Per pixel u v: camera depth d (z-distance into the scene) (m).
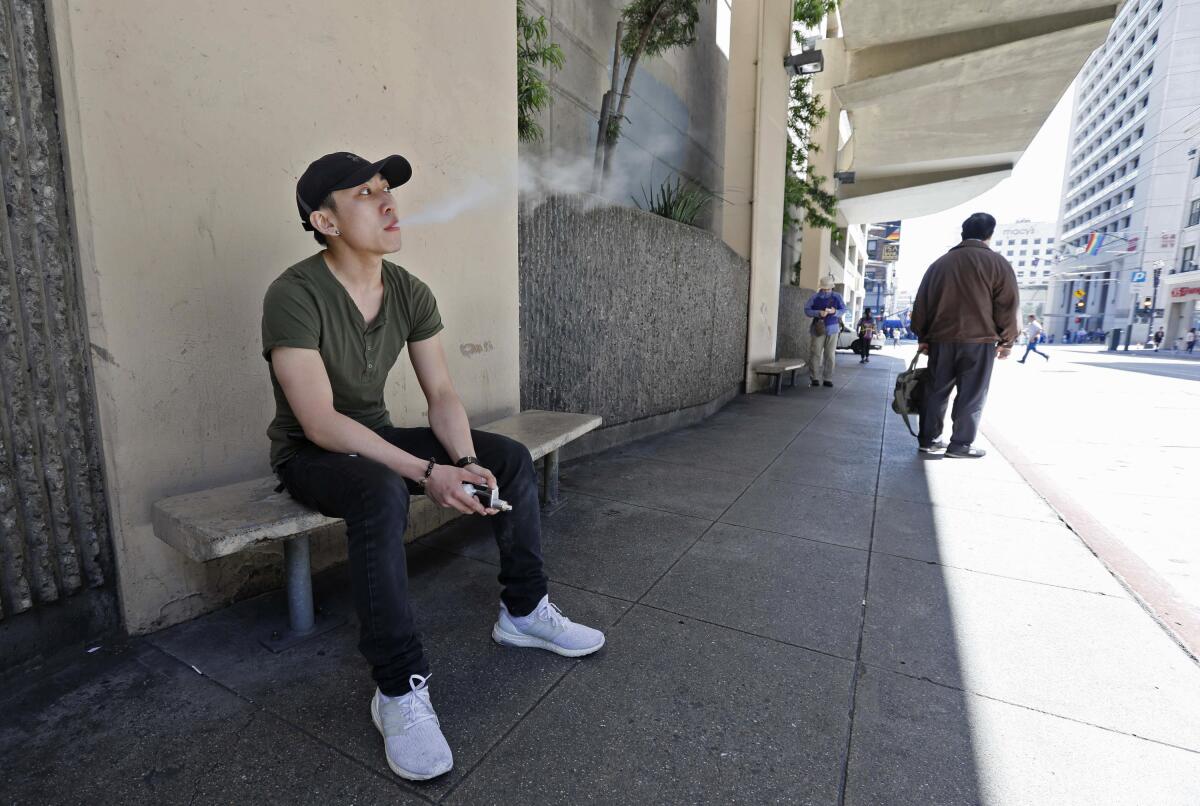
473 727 1.53
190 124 1.79
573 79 6.32
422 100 2.57
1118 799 1.31
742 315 7.80
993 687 1.72
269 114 1.99
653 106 8.05
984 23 10.88
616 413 4.72
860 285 44.00
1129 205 67.50
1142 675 1.78
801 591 2.31
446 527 2.92
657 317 5.11
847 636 2.00
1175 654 1.90
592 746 1.46
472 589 2.29
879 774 1.38
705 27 9.56
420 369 1.91
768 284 8.62
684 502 3.36
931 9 10.44
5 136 1.46
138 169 1.69
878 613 2.15
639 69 7.59
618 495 3.48
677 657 1.86
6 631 1.59
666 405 5.45
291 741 1.46
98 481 1.74
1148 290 61.03
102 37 1.58
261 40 1.95
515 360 3.35
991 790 1.34
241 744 1.45
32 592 1.63
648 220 4.79
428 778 1.33
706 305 6.09
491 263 3.08
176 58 1.74
